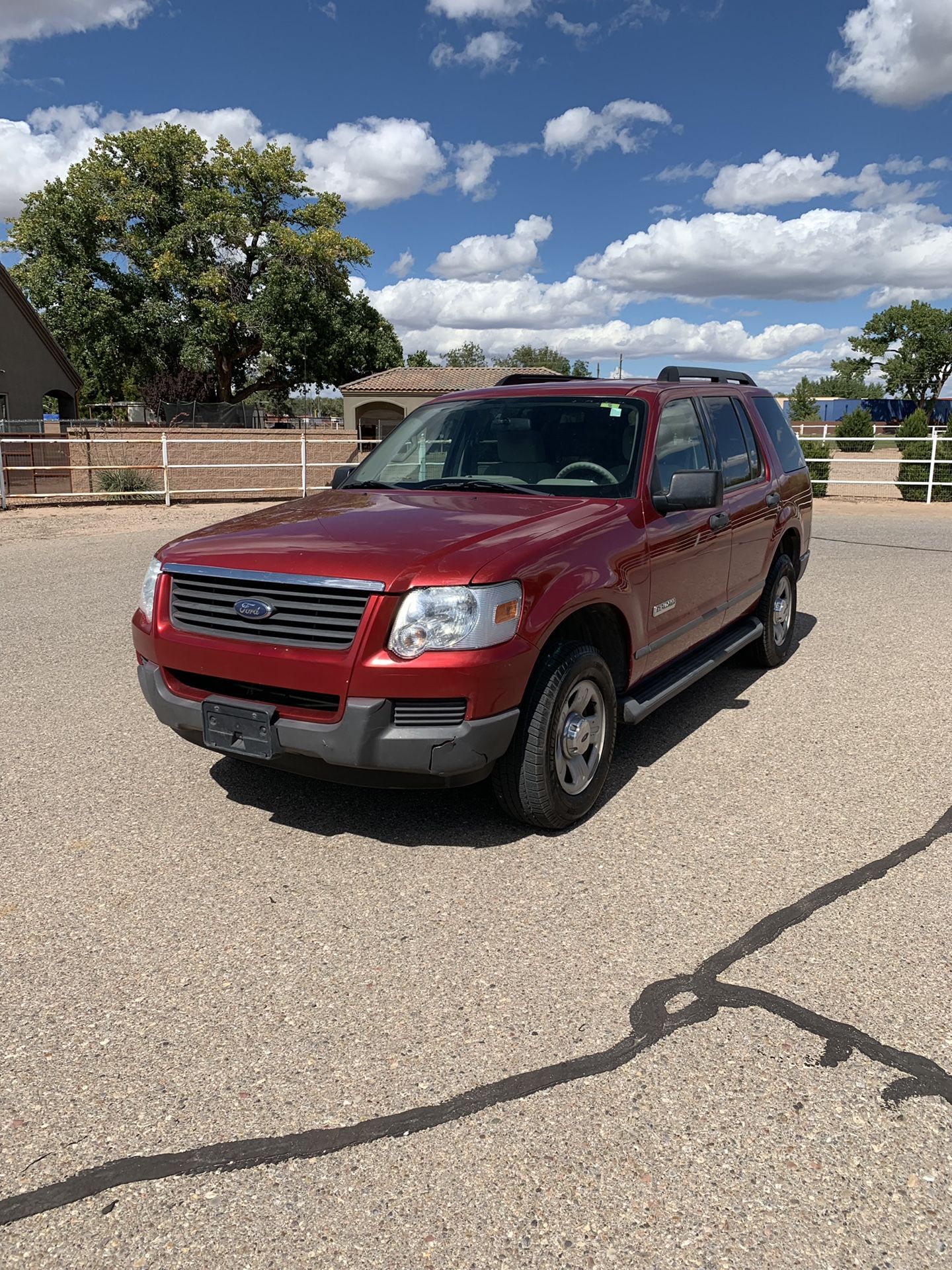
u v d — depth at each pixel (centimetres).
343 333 4062
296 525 377
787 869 342
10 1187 200
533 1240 186
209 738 347
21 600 847
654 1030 251
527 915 310
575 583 351
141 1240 187
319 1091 229
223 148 3978
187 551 367
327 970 280
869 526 1437
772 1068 235
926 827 377
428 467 484
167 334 3884
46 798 407
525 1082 231
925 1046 243
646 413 450
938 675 595
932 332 7294
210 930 302
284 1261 182
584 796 377
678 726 505
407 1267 181
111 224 3888
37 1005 263
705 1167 204
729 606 524
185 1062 239
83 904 318
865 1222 189
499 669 316
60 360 3095
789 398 7188
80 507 1756
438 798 408
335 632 319
